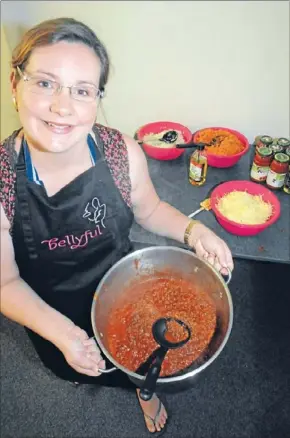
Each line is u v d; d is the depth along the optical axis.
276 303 1.75
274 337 1.65
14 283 1.01
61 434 1.44
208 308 1.04
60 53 0.81
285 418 1.46
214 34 1.50
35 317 0.97
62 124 0.84
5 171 0.94
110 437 1.43
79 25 0.84
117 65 1.64
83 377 1.30
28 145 0.94
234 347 1.62
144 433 1.44
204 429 1.44
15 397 1.52
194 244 1.15
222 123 1.79
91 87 0.85
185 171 1.64
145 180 1.14
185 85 1.67
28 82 0.83
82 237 1.06
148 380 0.81
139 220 1.25
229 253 1.11
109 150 1.03
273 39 1.48
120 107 1.79
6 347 1.64
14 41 1.67
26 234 1.00
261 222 1.42
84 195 1.01
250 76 1.60
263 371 1.57
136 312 1.06
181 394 1.52
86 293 1.18
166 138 1.67
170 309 1.06
